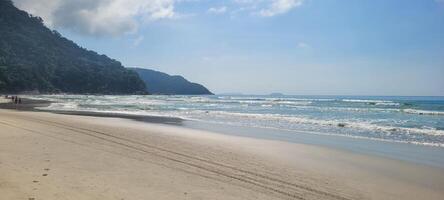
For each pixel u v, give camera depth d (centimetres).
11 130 1747
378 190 935
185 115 3741
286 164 1225
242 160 1255
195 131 2208
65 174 884
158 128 2325
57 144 1377
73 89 18962
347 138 2002
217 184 895
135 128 2220
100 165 1025
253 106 6212
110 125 2358
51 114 3278
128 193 761
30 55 19000
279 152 1470
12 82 15325
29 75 16338
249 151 1465
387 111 4562
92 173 918
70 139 1546
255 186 904
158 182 873
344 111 4600
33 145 1318
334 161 1316
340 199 838
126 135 1798
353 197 860
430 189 960
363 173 1130
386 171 1166
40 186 761
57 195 708
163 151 1352
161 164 1097
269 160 1283
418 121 3069
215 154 1348
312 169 1162
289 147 1609
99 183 823
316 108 5397
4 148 1212
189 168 1067
